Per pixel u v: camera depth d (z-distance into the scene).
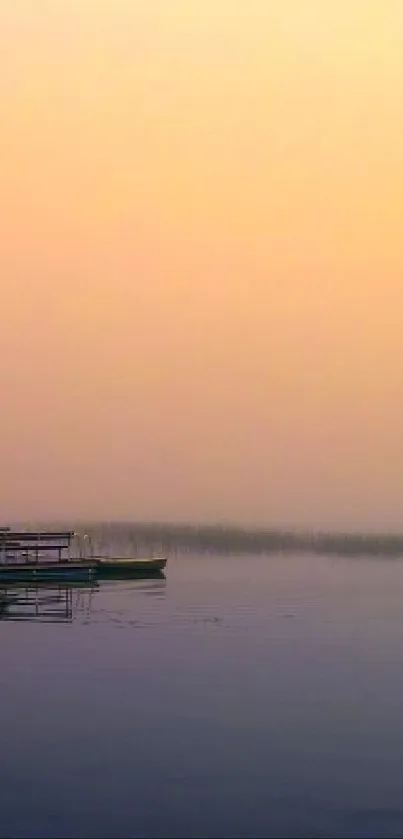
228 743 18.22
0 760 17.17
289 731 19.09
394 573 61.22
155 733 18.92
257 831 13.96
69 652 28.03
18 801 15.12
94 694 22.27
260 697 21.94
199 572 61.00
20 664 26.05
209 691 22.59
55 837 13.72
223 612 38.03
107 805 14.91
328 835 13.84
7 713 20.47
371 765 16.95
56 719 19.98
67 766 16.83
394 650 28.47
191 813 14.64
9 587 49.75
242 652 28.05
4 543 52.44
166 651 28.25
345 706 21.12
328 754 17.62
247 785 15.85
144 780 16.09
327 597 44.41
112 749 17.81
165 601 42.34
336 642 30.08
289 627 33.62
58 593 46.31
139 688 22.92
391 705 21.19
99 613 37.81
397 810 14.80
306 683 23.53
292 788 15.78
